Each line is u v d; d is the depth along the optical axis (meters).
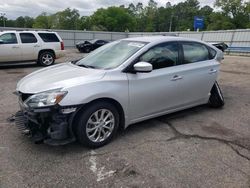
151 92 3.95
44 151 3.43
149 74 3.91
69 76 3.56
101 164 3.14
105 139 3.61
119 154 3.39
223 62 15.59
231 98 6.27
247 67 12.67
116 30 87.06
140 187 2.71
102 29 79.31
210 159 3.29
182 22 96.75
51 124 3.24
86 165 3.11
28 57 11.70
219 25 60.72
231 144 3.73
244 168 3.10
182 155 3.38
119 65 3.75
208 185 2.76
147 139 3.85
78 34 35.22
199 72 4.66
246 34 25.91
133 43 4.25
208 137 3.95
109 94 3.48
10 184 2.73
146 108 4.01
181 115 4.95
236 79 8.94
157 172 2.98
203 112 5.15
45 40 12.13
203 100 5.01
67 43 34.56
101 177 2.87
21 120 3.63
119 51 4.16
